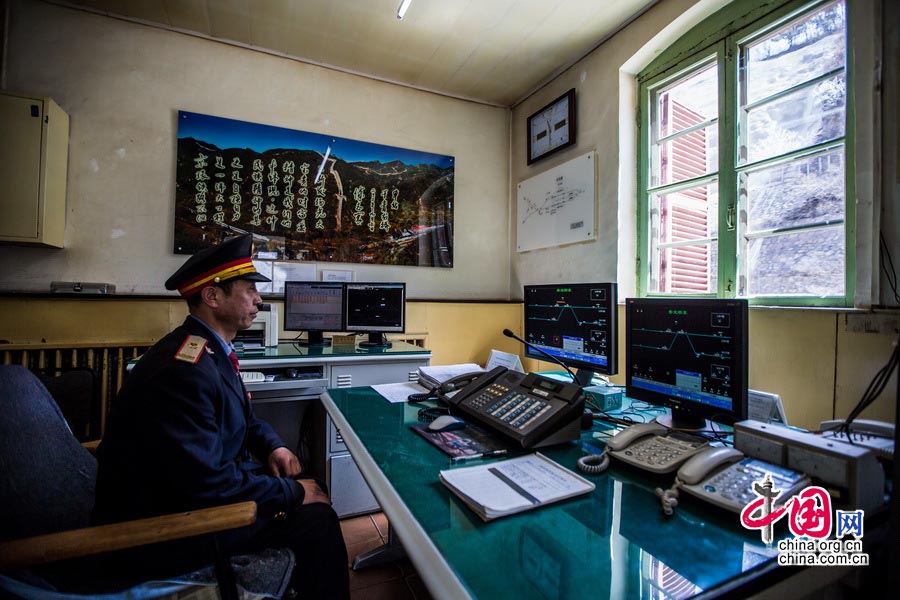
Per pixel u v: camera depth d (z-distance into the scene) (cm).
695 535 66
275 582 100
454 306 327
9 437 94
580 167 290
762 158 199
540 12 250
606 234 271
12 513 91
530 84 330
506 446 102
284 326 256
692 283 233
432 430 112
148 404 101
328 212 302
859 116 158
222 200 274
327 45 281
